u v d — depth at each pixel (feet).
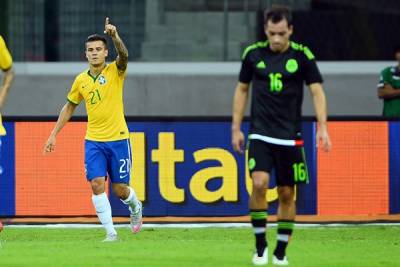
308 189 131.13
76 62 180.96
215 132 130.93
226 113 178.60
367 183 131.64
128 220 130.72
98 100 106.93
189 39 181.78
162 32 181.78
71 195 131.13
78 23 180.96
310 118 130.62
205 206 130.93
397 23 180.75
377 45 181.16
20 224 127.75
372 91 177.88
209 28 181.68
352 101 177.78
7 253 91.91
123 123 108.78
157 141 130.93
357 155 131.44
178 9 181.88
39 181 130.93
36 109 178.29
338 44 181.16
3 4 180.04
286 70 80.84
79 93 108.06
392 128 132.05
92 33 181.06
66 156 130.82
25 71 180.04
